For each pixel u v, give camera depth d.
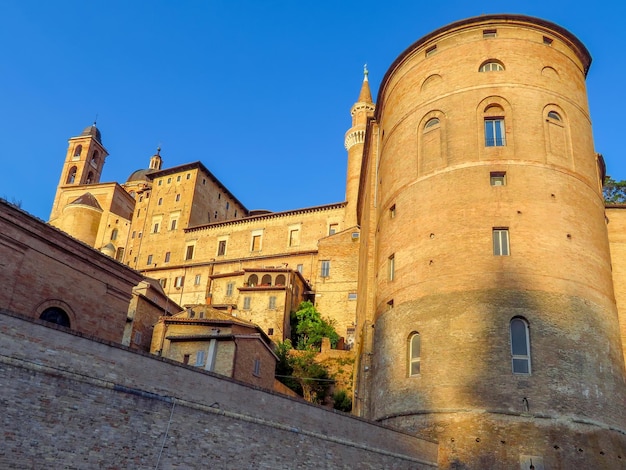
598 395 29.98
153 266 99.56
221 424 22.77
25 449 18.28
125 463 20.17
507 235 33.12
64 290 29.83
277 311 72.88
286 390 50.47
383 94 44.19
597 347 31.17
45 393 19.03
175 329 50.47
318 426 25.73
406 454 28.48
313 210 92.12
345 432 26.59
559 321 30.77
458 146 35.62
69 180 129.25
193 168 105.12
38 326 19.36
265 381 46.41
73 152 132.50
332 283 78.94
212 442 22.34
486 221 33.31
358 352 47.38
